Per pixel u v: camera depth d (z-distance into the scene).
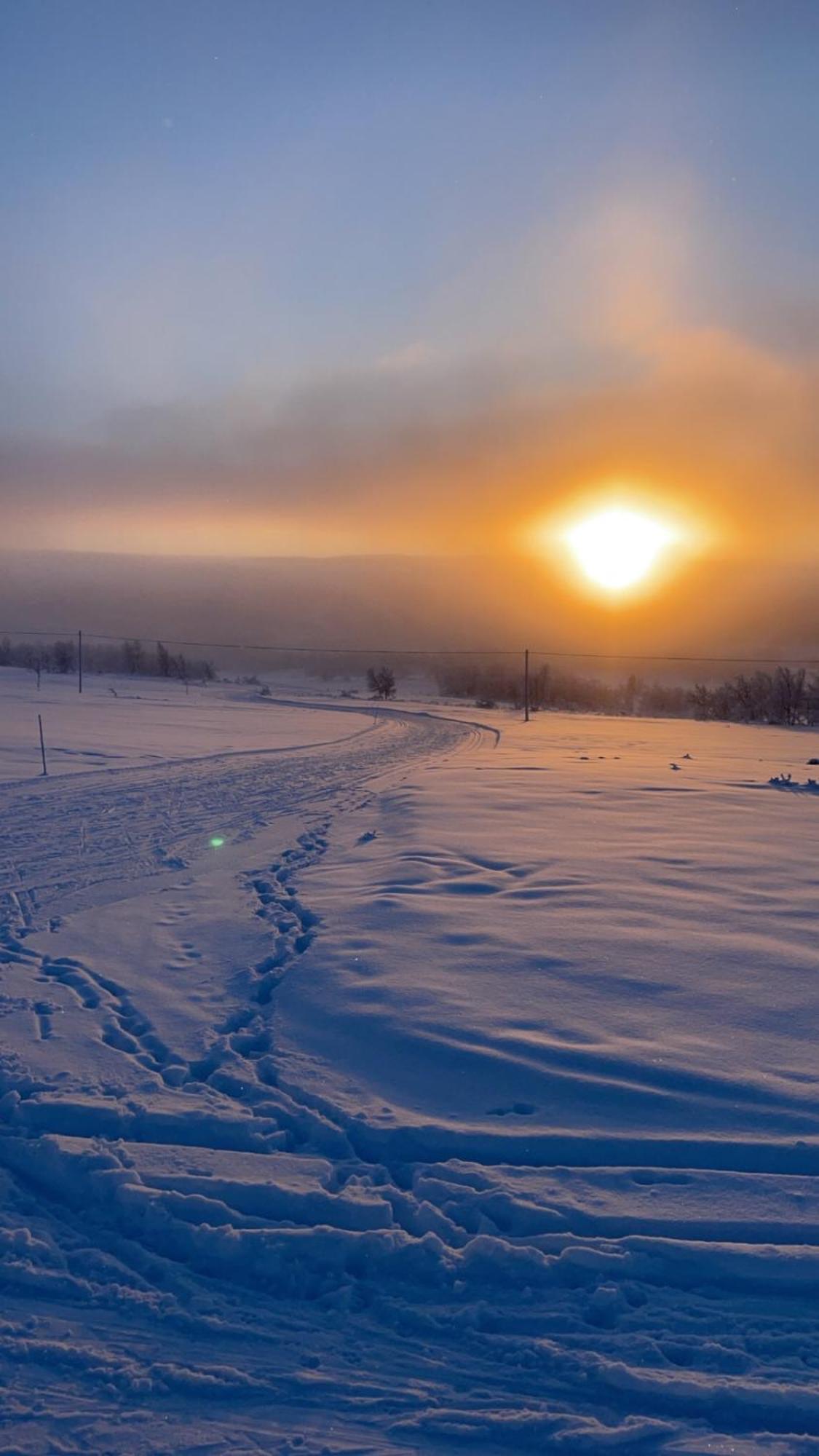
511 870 10.45
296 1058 5.57
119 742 29.14
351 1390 3.07
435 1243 3.75
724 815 14.72
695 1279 3.60
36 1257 3.75
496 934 7.89
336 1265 3.71
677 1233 3.83
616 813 14.89
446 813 14.85
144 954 7.62
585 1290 3.54
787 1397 2.97
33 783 18.98
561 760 25.55
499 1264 3.66
